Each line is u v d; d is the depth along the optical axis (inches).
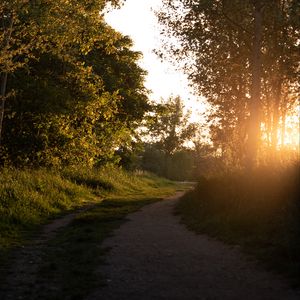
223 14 770.8
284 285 300.2
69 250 419.2
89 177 1078.4
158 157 3388.3
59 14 886.4
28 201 645.9
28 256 400.5
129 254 398.3
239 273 332.2
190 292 291.0
